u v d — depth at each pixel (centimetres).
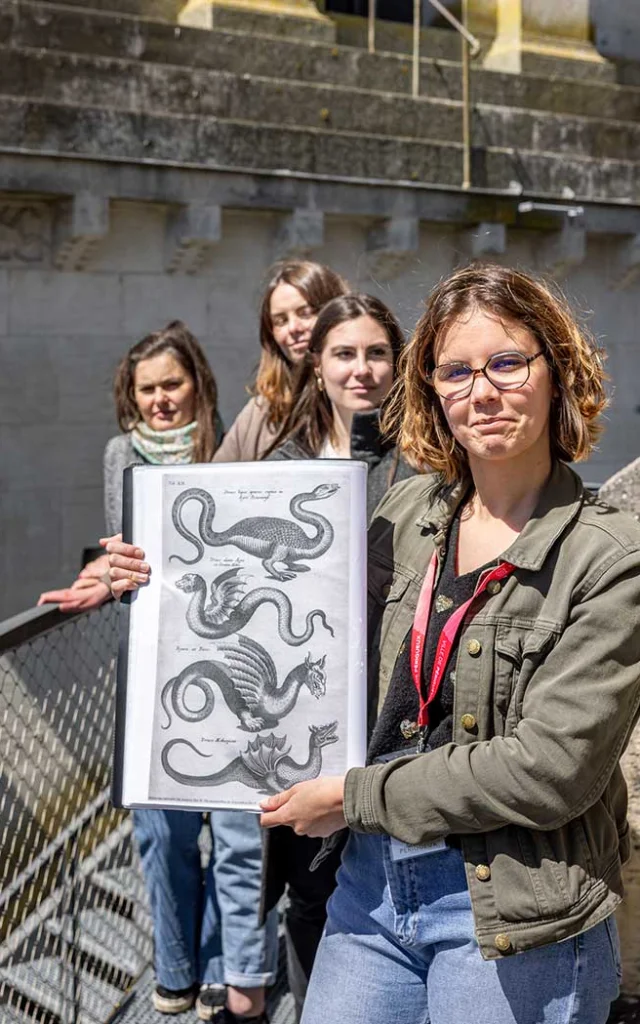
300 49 880
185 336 351
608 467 968
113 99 777
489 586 174
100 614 319
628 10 1079
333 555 196
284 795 187
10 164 672
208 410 351
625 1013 256
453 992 175
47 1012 290
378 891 187
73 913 298
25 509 725
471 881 172
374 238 829
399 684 187
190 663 198
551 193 935
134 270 750
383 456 262
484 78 969
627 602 165
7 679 262
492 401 172
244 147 786
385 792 174
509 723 171
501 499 180
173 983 319
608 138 991
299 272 340
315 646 194
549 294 176
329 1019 188
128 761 199
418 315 198
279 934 353
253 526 199
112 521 351
